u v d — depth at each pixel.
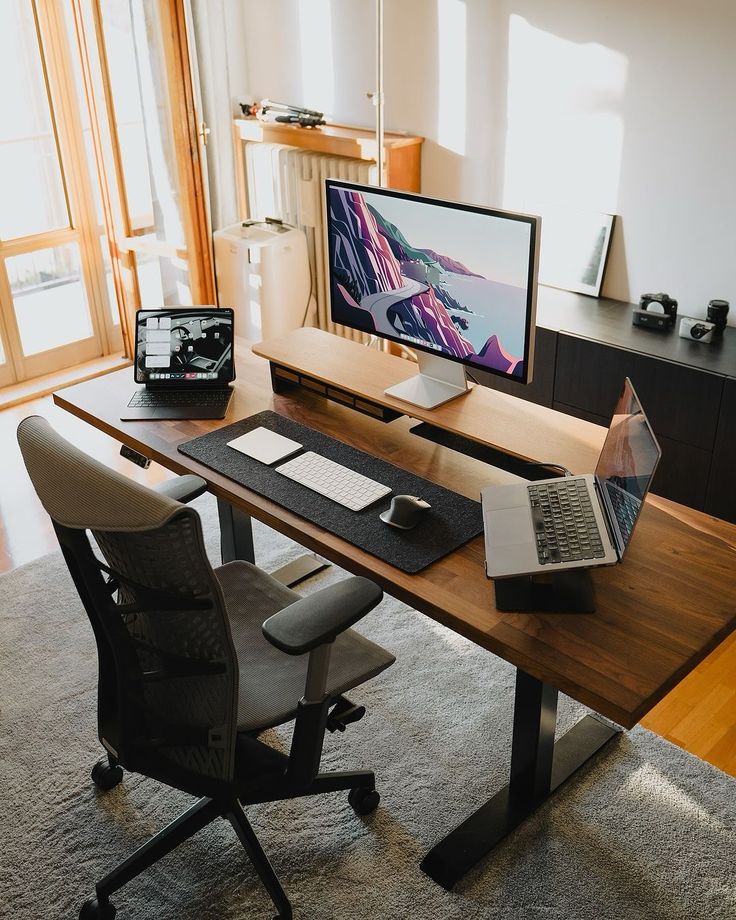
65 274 4.29
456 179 3.82
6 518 3.24
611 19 3.13
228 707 1.57
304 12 4.00
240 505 2.03
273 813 2.05
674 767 2.17
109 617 1.54
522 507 1.80
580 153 3.39
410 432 2.29
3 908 1.85
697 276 3.26
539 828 2.01
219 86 4.09
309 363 2.42
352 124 4.09
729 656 2.57
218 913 1.83
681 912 1.83
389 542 1.84
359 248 2.22
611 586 1.71
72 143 4.09
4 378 4.18
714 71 2.96
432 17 3.59
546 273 3.61
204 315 2.49
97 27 3.69
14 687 2.43
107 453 3.66
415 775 2.15
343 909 1.84
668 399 2.98
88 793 2.11
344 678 1.71
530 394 3.34
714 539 1.85
